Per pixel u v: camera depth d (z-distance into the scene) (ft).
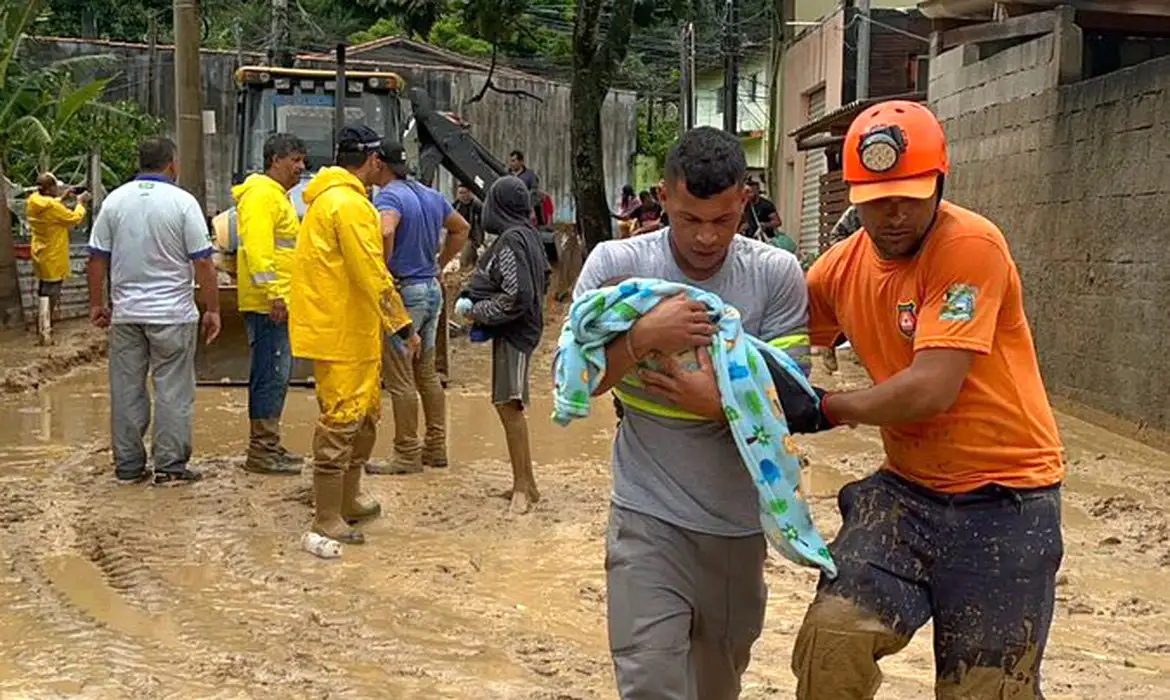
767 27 123.03
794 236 96.12
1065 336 39.11
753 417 11.24
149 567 21.84
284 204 28.78
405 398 29.12
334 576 21.53
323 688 16.53
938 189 11.09
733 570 11.94
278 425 29.55
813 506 26.43
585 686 16.76
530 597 20.66
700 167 10.99
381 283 22.76
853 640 11.09
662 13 86.58
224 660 17.47
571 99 82.64
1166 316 33.35
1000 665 11.44
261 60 92.99
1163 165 33.40
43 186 49.32
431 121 47.80
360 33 137.08
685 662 11.73
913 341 11.33
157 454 28.12
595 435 34.86
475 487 28.02
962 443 11.41
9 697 16.11
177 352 27.89
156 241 27.40
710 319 11.35
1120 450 33.24
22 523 24.59
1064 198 39.17
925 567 11.53
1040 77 40.81
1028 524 11.41
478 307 25.35
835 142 64.23
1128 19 40.91
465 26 84.74
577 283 12.24
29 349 47.67
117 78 94.63
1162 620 19.77
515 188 25.31
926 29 76.69
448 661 17.63
